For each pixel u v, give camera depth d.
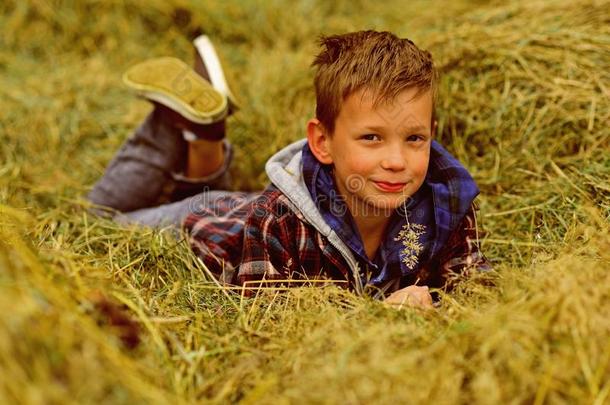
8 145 3.55
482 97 3.16
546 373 1.67
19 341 1.45
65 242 2.52
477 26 3.44
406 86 2.21
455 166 2.44
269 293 2.27
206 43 3.26
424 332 1.84
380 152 2.23
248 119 3.63
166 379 1.73
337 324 1.88
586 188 2.68
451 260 2.51
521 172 2.96
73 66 4.28
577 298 1.78
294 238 2.43
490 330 1.75
